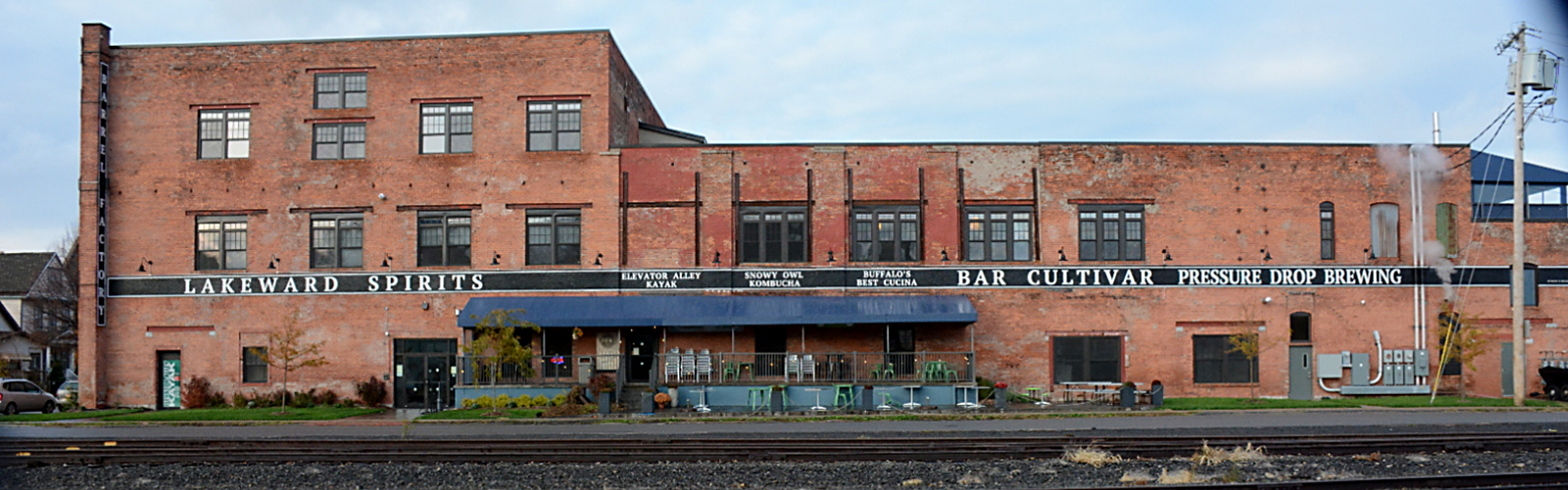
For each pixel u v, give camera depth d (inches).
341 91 1325.0
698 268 1285.7
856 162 1304.1
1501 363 1298.0
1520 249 1151.0
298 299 1304.1
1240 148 1306.6
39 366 2311.8
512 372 1237.7
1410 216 1305.4
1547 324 1311.5
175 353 1316.4
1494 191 1397.6
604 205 1294.3
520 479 730.2
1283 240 1298.0
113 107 1328.7
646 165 1301.7
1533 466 742.5
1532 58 1154.7
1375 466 753.0
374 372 1293.1
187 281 1307.8
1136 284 1290.6
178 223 1316.4
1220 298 1291.8
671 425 998.4
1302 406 1128.8
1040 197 1298.0
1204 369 1294.3
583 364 1248.8
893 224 1300.4
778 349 1274.6
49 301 2201.0
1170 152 1306.6
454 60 1317.7
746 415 1071.6
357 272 1299.2
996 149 1306.6
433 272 1293.1
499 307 1248.2
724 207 1296.8
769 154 1305.4
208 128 1330.0
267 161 1316.4
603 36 1306.6
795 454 805.2
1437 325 1299.2
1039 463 779.4
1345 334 1291.8
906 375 1235.2
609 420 1032.2
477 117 1309.1
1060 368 1285.7
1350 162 1310.3
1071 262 1291.8
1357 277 1295.5
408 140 1311.5
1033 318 1285.7
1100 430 908.0
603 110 1302.9
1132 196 1298.0
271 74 1326.3
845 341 1275.8
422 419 1053.2
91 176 1306.6
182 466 799.7
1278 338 1286.9
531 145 1310.3
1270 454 815.7
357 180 1310.3
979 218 1301.7
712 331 1278.3
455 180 1304.1
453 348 1289.4
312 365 1243.8
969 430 917.2
